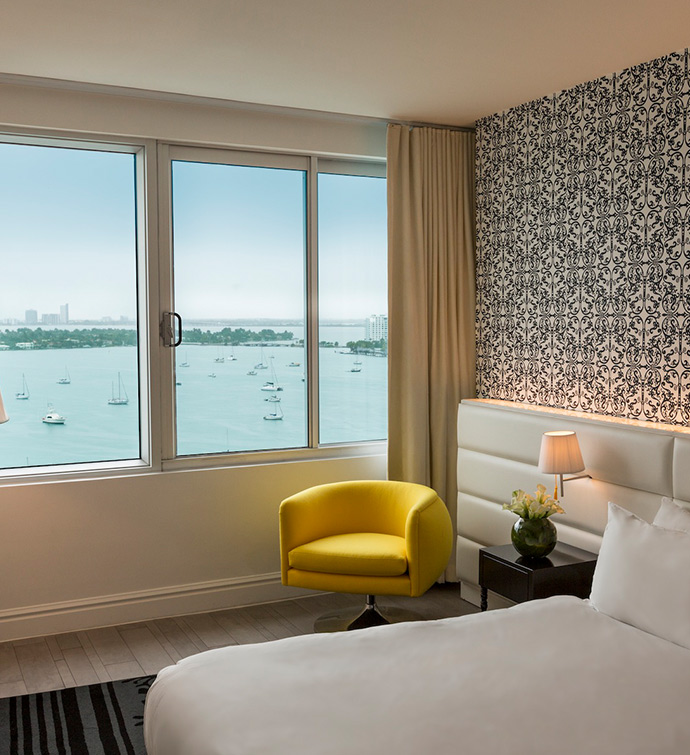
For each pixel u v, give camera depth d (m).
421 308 4.64
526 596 3.34
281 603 4.50
